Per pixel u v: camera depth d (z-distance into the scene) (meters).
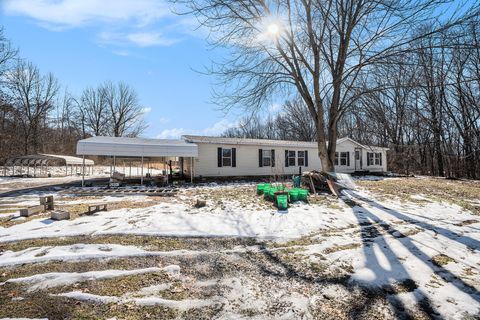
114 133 46.41
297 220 7.00
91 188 13.13
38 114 32.47
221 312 2.91
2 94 26.95
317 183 12.24
